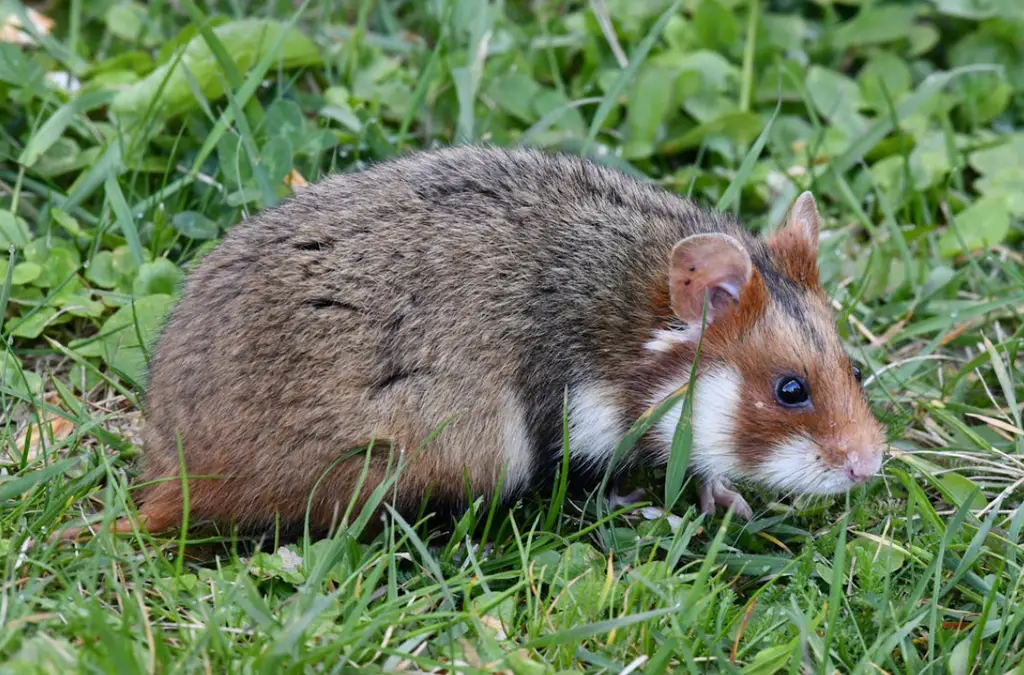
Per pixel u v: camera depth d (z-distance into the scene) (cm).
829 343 760
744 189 1110
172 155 982
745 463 771
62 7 1225
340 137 1053
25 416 853
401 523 695
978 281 1032
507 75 1149
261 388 717
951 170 1110
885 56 1238
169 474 743
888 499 821
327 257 732
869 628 705
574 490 824
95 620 581
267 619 629
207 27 988
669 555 718
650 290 773
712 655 657
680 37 1227
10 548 679
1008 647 688
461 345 739
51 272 920
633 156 1112
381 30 1252
